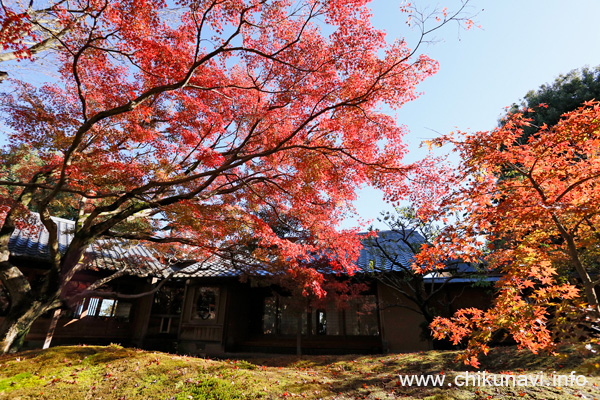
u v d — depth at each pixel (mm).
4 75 6727
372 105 6578
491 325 3768
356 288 10883
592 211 3400
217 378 5039
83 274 12242
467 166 4051
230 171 8742
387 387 5340
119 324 13211
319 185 7820
